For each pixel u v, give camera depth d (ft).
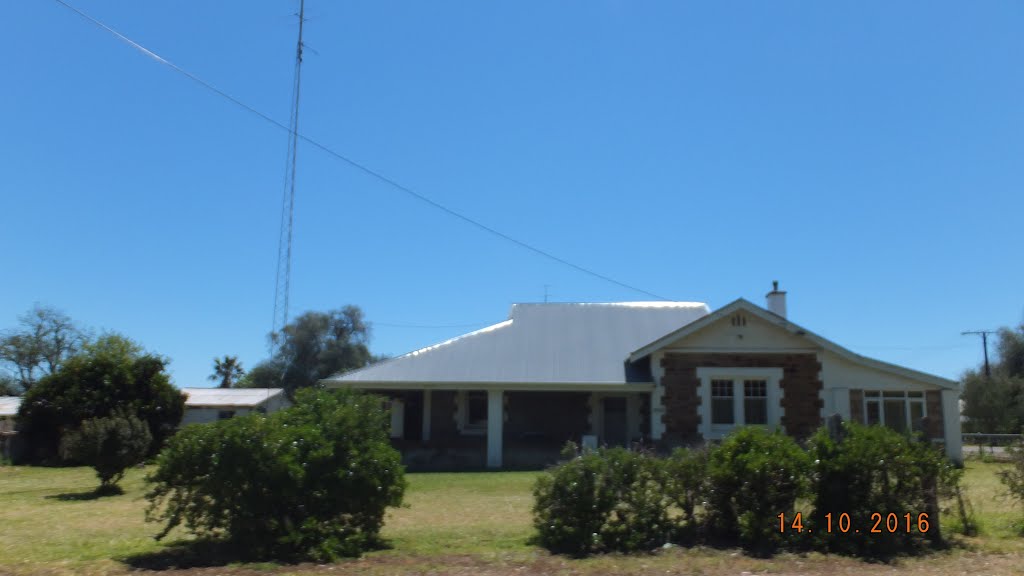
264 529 32.45
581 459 34.81
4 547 34.58
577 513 33.37
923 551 33.17
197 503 32.76
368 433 34.78
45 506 53.42
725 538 34.42
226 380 230.68
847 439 35.40
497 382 84.43
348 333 213.25
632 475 34.35
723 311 84.17
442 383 84.58
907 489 34.47
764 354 84.79
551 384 84.43
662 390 84.38
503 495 57.00
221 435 32.27
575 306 105.91
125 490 64.03
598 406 93.04
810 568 30.14
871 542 33.40
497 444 84.02
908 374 84.89
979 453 100.89
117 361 104.01
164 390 104.27
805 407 83.92
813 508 34.78
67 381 102.63
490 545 34.58
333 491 32.63
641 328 99.40
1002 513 43.75
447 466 83.71
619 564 30.63
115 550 33.60
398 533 38.01
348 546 32.45
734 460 34.32
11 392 194.29
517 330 98.89
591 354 92.07
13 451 99.60
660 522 34.27
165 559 31.40
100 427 61.67
